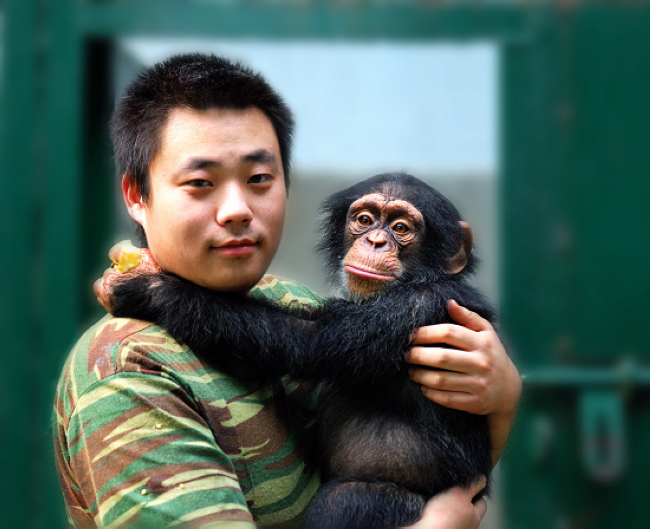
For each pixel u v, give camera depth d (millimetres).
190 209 1957
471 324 2299
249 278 2043
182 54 2123
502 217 4227
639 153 4164
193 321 2029
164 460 1691
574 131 4184
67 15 4312
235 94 1969
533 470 4148
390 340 2293
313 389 2355
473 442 2344
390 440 2291
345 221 2805
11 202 4297
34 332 4297
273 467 1961
